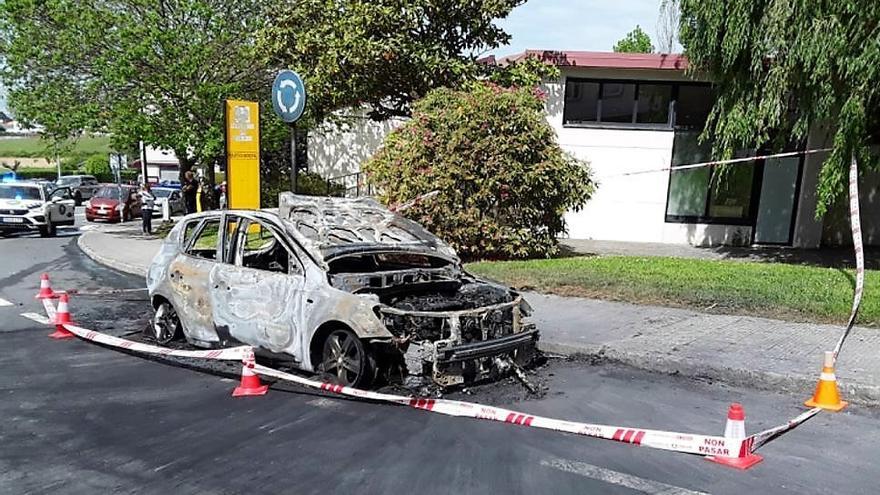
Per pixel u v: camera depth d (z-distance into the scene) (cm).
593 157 1625
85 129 1886
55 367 666
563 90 1602
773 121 1149
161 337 760
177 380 623
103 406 550
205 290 685
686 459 446
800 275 1025
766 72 1173
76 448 463
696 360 645
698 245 1608
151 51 1777
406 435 486
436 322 564
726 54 1184
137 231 2289
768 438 481
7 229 2138
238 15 1933
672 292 909
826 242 1627
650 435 468
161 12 1881
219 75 1909
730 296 879
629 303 909
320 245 615
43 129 1980
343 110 2097
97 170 6141
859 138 1066
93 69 1886
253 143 1149
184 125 1850
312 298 588
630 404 560
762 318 816
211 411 538
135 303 1006
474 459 444
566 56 1557
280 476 418
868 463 443
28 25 1867
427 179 1148
